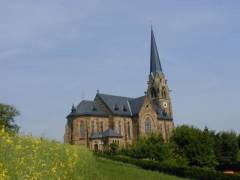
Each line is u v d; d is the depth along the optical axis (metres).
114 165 59.94
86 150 45.19
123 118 160.50
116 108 160.38
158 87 182.38
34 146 24.77
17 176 20.06
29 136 26.42
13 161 20.70
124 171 53.62
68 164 29.06
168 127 174.25
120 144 151.62
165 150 107.38
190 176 63.12
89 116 152.12
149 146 109.00
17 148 22.00
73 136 149.88
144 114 163.25
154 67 186.75
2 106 98.25
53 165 25.31
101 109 158.50
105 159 71.88
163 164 67.06
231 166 113.94
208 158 105.88
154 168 67.81
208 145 107.19
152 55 188.62
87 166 38.56
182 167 64.50
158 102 180.62
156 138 115.19
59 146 30.23
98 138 149.88
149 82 185.12
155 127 166.25
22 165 21.19
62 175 26.70
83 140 149.38
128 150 114.56
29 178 20.95
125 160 73.19
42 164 23.48
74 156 31.30
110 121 156.88
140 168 67.19
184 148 107.31
